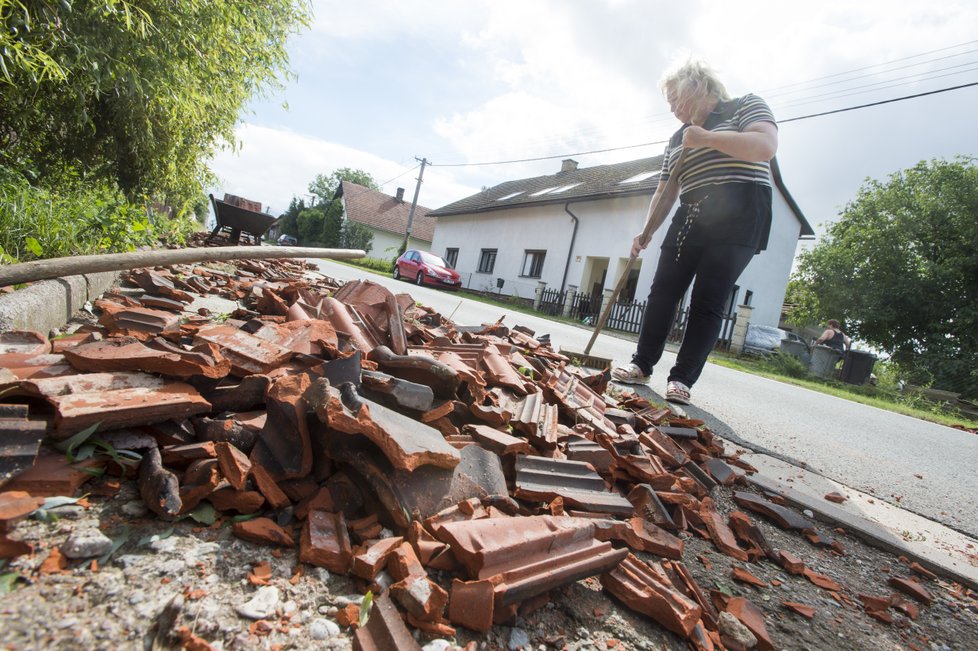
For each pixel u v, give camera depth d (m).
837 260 24.86
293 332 1.99
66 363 1.47
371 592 1.07
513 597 1.12
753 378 8.20
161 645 0.84
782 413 4.92
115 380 1.34
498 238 24.44
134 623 0.86
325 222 36.12
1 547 0.94
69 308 2.56
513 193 27.16
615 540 1.62
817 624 1.49
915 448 4.50
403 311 3.21
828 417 5.36
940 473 3.60
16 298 2.01
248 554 1.10
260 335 1.92
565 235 20.14
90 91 3.84
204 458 1.26
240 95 5.73
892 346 24.12
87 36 3.46
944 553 2.08
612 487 1.96
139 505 1.15
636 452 2.21
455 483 1.41
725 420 3.92
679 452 2.41
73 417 1.14
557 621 1.21
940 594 1.82
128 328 2.02
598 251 18.52
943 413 11.52
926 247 23.72
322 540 1.14
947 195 23.50
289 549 1.16
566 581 1.25
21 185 3.48
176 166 5.99
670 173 4.06
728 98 3.73
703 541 1.85
